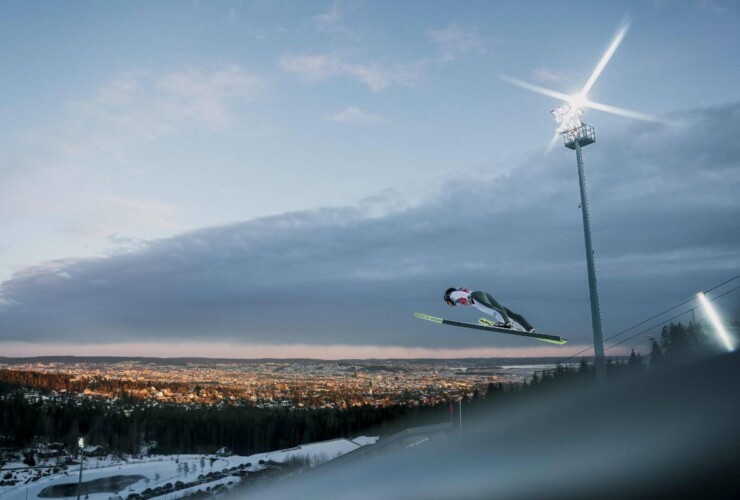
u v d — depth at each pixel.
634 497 20.67
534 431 37.72
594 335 26.67
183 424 184.88
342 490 47.81
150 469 135.62
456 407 109.06
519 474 30.03
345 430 166.25
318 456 121.94
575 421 32.53
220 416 197.88
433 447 53.94
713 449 21.70
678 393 27.67
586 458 26.61
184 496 88.19
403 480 42.03
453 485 33.47
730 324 32.75
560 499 23.56
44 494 115.00
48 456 160.75
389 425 161.88
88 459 158.25
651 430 25.53
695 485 19.58
